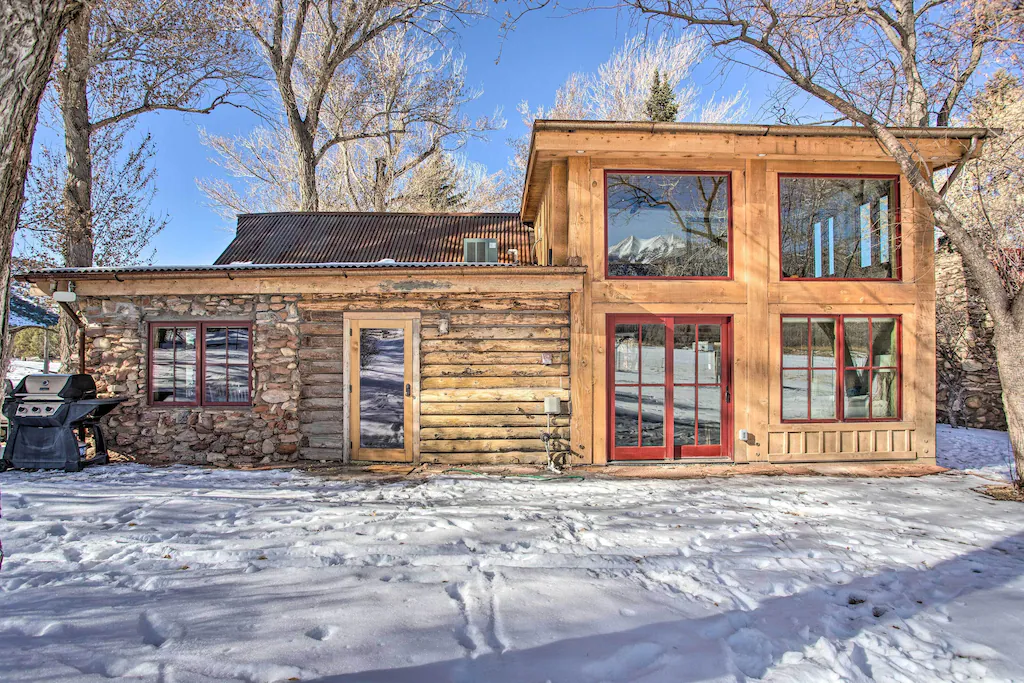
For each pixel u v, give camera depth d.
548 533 4.20
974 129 6.61
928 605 3.19
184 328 7.25
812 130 6.65
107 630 2.66
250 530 4.20
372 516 4.59
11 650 2.45
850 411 7.21
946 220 6.01
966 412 10.77
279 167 21.34
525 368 7.02
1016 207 7.14
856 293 7.13
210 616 2.81
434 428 7.05
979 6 6.93
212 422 7.09
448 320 7.05
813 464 7.06
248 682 2.24
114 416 7.12
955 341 10.98
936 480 6.32
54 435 6.52
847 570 3.62
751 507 5.05
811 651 2.64
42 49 2.03
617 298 6.95
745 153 6.83
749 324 7.04
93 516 4.49
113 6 9.63
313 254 10.27
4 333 2.04
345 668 2.36
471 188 24.39
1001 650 2.71
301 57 17.41
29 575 3.33
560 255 7.20
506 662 2.46
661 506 5.04
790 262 7.23
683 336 7.11
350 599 3.03
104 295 7.06
